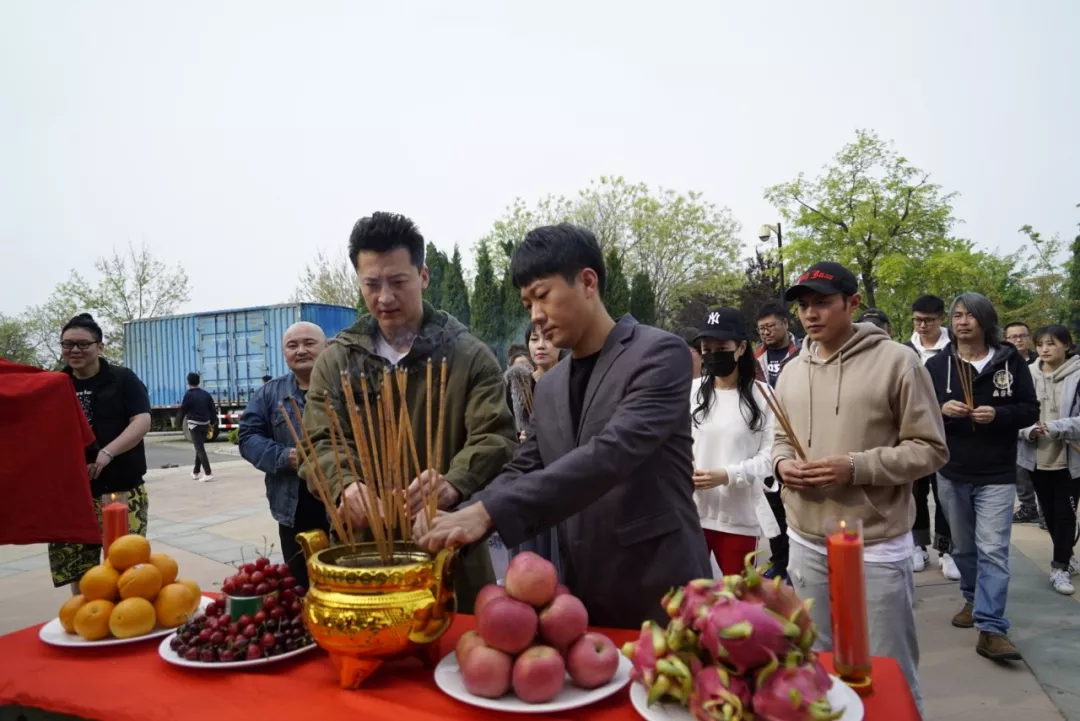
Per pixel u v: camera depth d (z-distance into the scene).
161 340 17.20
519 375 3.46
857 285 2.21
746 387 2.90
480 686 1.14
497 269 26.08
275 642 1.37
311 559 1.31
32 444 2.02
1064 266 26.38
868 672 1.16
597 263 1.59
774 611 1.04
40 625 1.71
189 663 1.33
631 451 1.42
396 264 1.87
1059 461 3.86
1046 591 3.90
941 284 19.02
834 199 20.30
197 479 9.39
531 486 1.35
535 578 1.16
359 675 1.23
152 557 1.62
